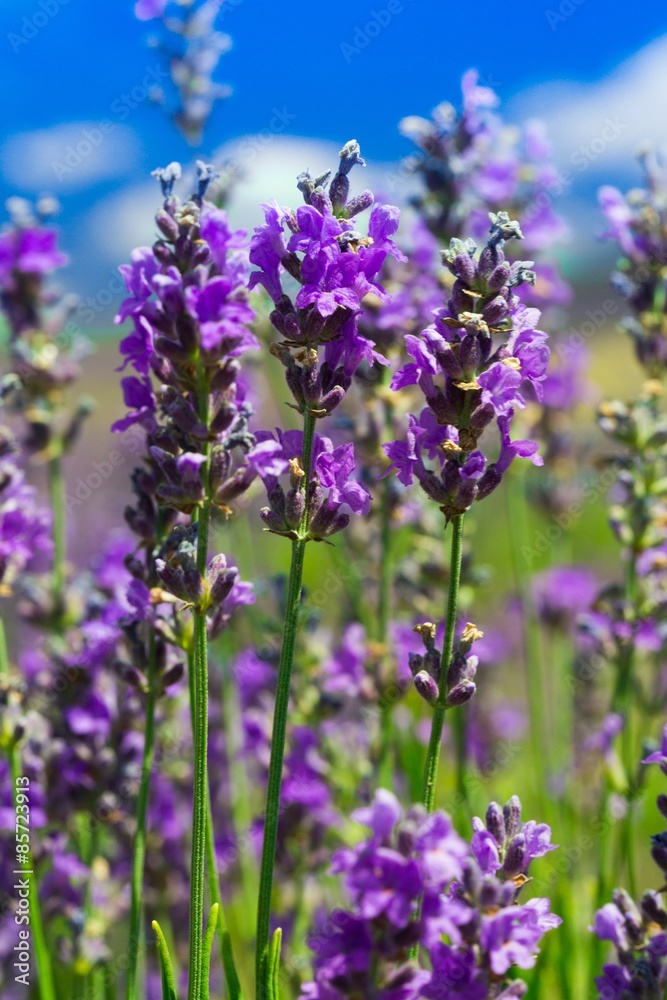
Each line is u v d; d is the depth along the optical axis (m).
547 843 2.65
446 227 5.73
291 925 5.27
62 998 5.26
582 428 7.78
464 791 5.24
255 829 5.15
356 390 6.15
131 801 5.03
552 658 7.69
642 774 4.82
